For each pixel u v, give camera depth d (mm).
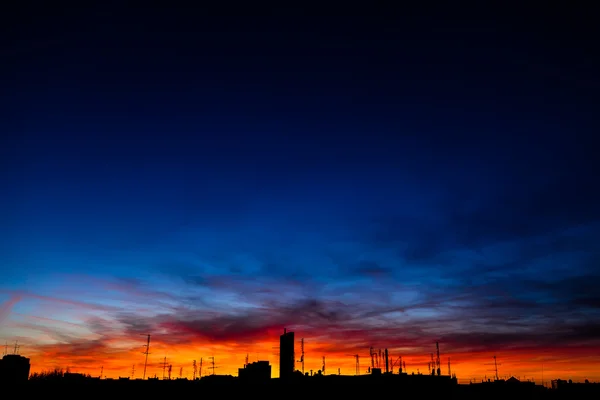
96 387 61812
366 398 56469
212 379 63375
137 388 61906
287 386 59000
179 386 61781
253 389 60094
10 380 61062
